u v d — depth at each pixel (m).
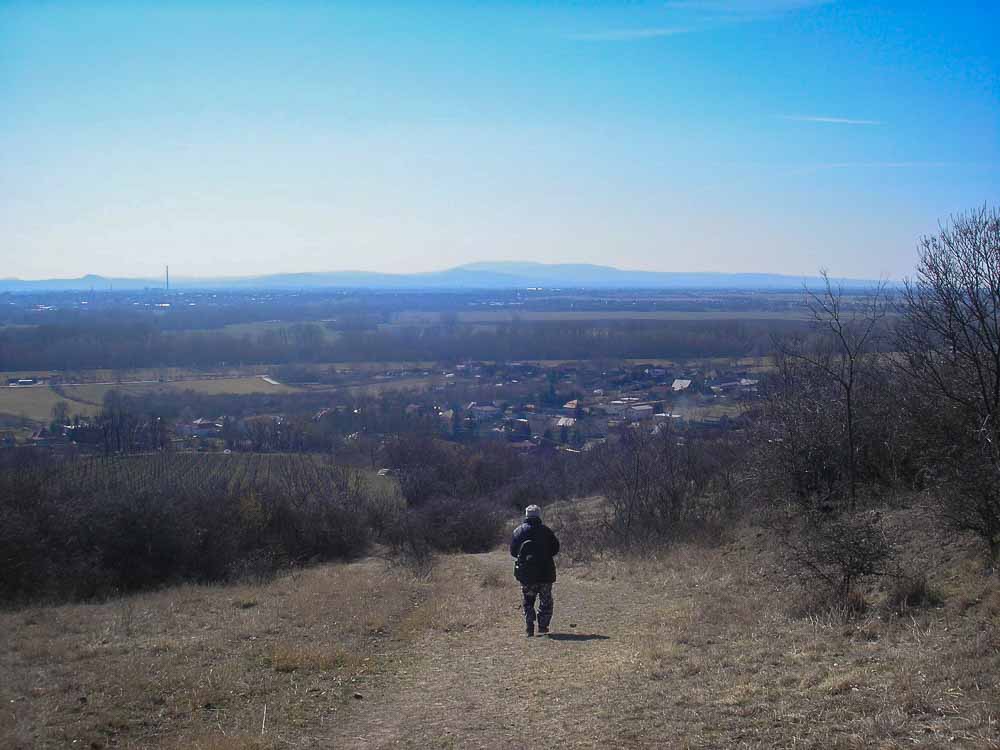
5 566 18.20
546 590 10.91
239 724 7.20
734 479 19.38
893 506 12.94
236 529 24.42
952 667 6.66
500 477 37.41
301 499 29.05
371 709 7.74
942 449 11.50
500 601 13.87
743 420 19.47
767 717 6.27
